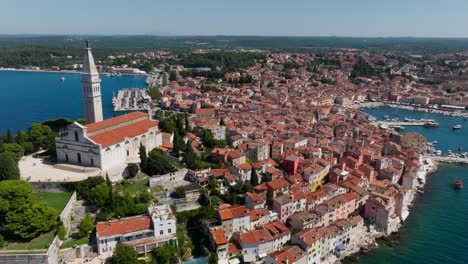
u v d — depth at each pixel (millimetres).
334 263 165125
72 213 167750
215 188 190875
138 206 170000
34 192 179125
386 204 191750
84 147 197375
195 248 161500
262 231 162125
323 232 166000
